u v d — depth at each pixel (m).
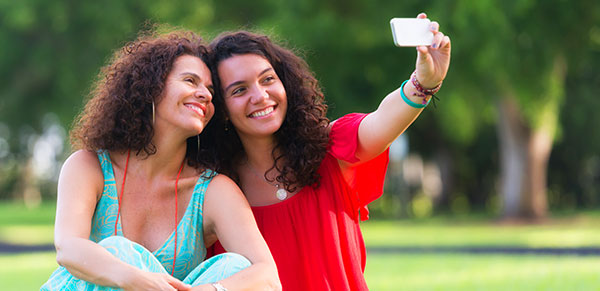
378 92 18.03
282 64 3.55
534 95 15.68
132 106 3.21
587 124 25.02
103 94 3.32
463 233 15.30
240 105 3.42
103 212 3.26
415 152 29.09
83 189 3.21
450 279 7.52
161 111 3.22
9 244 14.95
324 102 3.66
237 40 3.50
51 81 20.56
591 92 23.70
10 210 31.86
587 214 22.53
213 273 3.06
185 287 2.96
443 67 3.17
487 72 16.03
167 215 3.29
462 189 30.95
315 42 16.48
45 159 32.59
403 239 13.77
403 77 17.70
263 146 3.56
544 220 19.22
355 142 3.43
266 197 3.56
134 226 3.27
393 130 3.31
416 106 3.24
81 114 3.49
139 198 3.28
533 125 16.62
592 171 29.53
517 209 19.52
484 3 14.37
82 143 3.36
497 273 7.93
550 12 15.22
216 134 3.56
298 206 3.51
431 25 3.12
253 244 3.21
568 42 15.73
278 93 3.45
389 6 16.39
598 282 6.92
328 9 16.88
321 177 3.53
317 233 3.48
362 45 17.36
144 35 3.67
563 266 8.45
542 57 15.23
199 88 3.28
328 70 17.42
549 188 29.58
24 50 19.41
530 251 10.73
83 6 18.14
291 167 3.49
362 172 3.61
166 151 3.27
